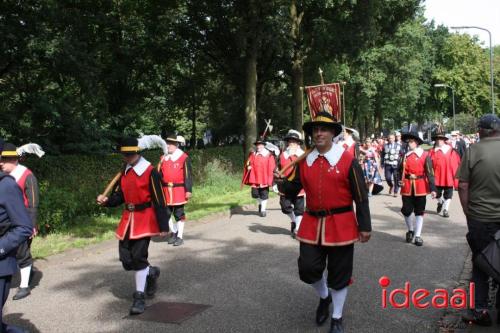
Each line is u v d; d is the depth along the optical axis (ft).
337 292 15.67
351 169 15.61
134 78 74.90
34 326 17.46
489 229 16.03
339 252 15.69
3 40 41.45
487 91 194.18
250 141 71.72
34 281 23.34
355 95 128.06
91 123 48.78
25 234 12.58
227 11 72.95
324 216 15.87
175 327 16.84
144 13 72.54
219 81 103.45
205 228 36.55
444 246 28.43
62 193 35.91
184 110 103.71
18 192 12.71
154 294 20.49
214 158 67.82
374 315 17.43
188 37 76.89
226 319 17.42
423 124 233.55
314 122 15.79
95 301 20.12
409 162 29.04
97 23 60.54
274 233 33.91
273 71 89.04
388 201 49.42
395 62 129.39
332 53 81.87
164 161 31.14
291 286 21.25
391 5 85.46
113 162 46.75
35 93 47.65
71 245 29.58
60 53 44.50
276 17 67.46
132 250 18.66
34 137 45.03
